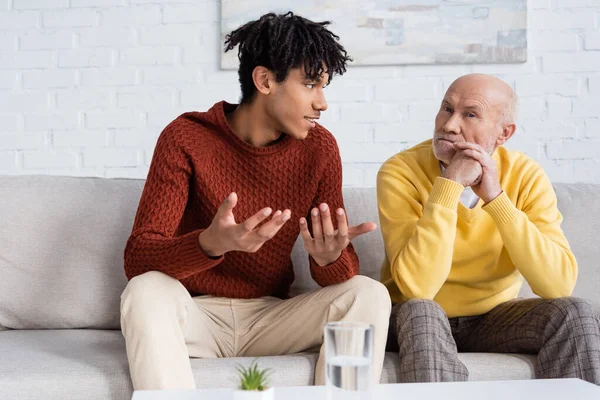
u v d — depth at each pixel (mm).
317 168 1731
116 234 1935
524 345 1675
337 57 1646
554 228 1819
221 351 1688
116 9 3088
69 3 3100
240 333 1689
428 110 2971
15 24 3111
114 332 1875
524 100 2961
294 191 1723
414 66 2979
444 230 1695
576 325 1551
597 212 2045
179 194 1614
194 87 3061
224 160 1691
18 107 3104
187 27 3066
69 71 3096
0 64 3111
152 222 1568
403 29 2955
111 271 1907
